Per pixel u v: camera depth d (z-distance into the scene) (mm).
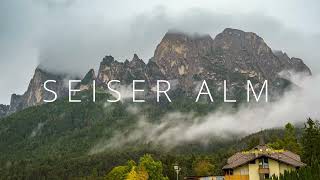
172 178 193500
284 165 111062
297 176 85375
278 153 119312
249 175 111938
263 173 111062
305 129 148500
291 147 172500
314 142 135500
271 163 111250
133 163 163750
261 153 114375
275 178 92875
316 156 131125
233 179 112188
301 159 137625
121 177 161000
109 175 167125
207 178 129000
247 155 120938
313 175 81938
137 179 147750
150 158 152750
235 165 114250
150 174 150000
